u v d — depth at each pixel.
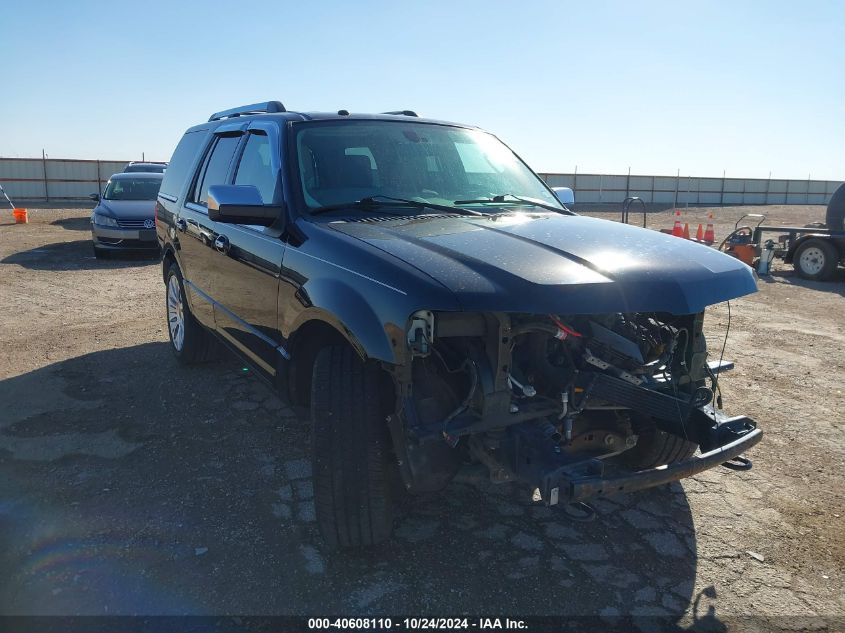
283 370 3.46
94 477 3.82
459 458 2.86
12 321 7.56
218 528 3.31
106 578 2.90
